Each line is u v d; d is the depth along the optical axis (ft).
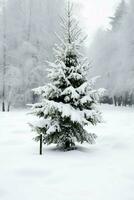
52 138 36.24
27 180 24.64
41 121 36.40
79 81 37.91
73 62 38.01
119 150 38.19
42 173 26.55
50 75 37.42
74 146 38.65
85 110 36.50
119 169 27.99
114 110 128.57
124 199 20.52
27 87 131.23
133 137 47.78
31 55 133.18
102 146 41.68
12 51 132.77
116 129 60.49
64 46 39.01
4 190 22.15
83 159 31.94
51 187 22.95
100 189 22.49
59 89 36.81
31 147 40.57
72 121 36.19
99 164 29.91
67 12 39.63
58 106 34.76
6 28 132.05
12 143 44.91
